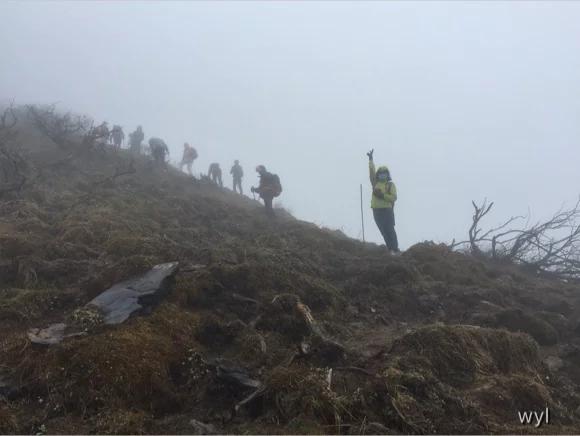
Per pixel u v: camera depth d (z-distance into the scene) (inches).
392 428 151.9
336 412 151.2
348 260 352.8
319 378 164.9
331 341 192.1
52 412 152.2
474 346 192.7
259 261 275.6
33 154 562.9
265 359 188.1
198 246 325.1
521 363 195.9
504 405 167.5
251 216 503.5
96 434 141.5
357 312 251.0
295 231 428.5
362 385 168.6
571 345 235.9
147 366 167.5
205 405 162.4
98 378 159.5
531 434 153.4
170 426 149.5
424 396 162.9
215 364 177.2
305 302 244.4
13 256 264.2
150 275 227.0
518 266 410.3
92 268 252.2
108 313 197.8
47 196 406.0
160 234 340.8
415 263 345.4
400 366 176.9
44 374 162.9
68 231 302.0
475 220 425.7
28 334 184.4
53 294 225.6
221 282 242.4
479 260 400.8
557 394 185.5
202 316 210.8
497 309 267.4
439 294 291.3
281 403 155.9
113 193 439.5
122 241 277.4
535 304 304.2
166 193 511.5
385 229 393.1
